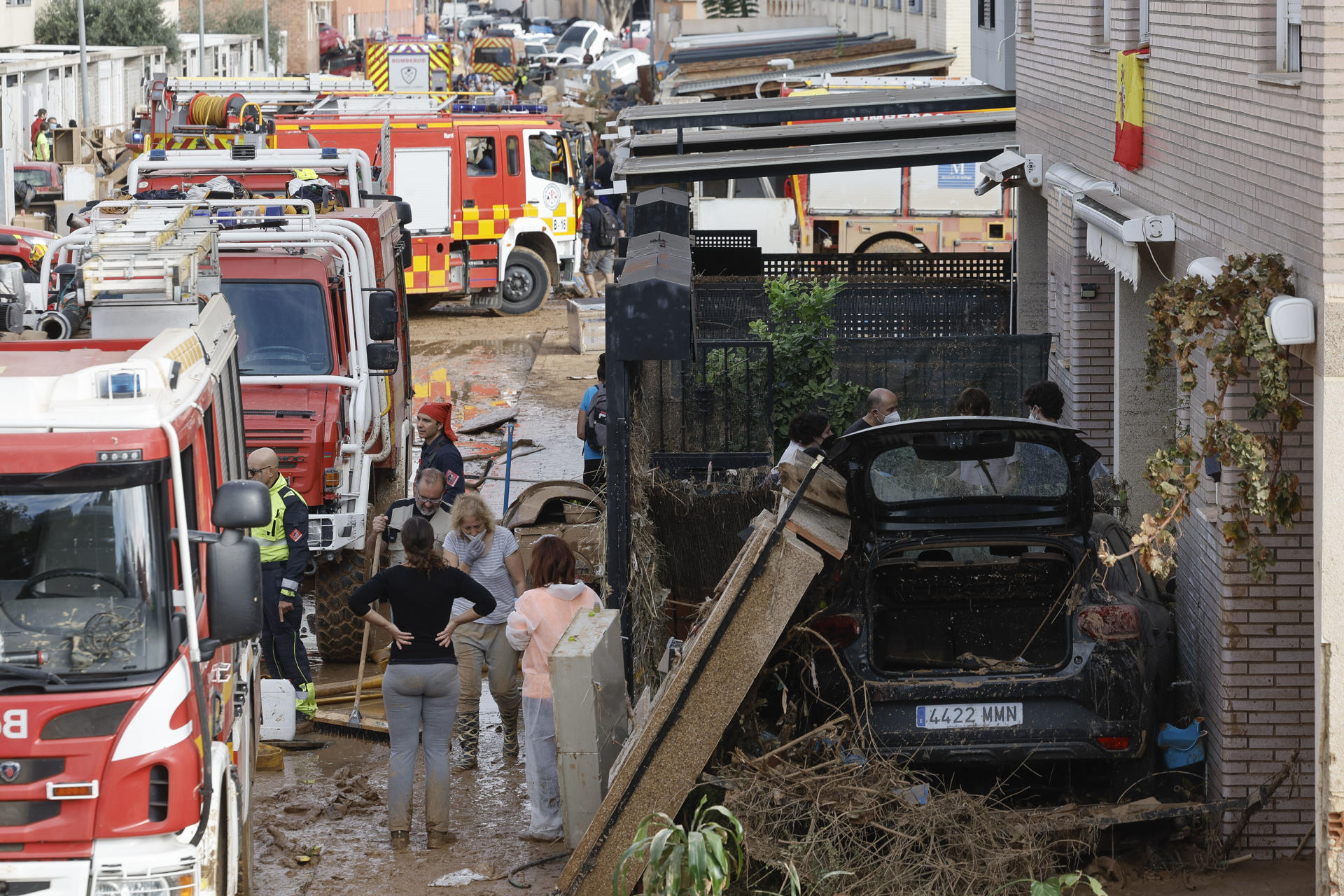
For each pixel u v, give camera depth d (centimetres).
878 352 4519
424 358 7931
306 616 4116
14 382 1858
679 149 5284
